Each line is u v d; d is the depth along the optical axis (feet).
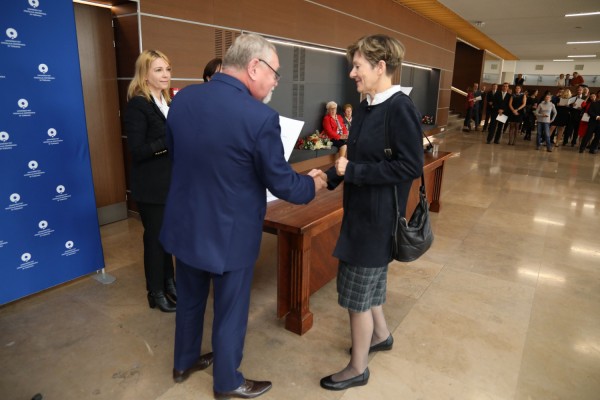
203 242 4.79
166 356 6.82
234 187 4.69
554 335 7.70
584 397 6.08
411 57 32.19
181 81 13.76
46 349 6.93
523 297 9.15
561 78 60.70
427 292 9.27
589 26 38.14
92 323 7.73
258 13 16.66
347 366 6.22
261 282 9.66
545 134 30.83
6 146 7.39
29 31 7.36
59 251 8.54
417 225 5.49
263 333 7.57
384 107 5.01
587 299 9.12
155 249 7.84
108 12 12.53
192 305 5.79
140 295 8.82
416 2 28.53
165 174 7.45
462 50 55.72
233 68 4.77
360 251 5.37
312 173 5.59
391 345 7.10
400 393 6.08
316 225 6.81
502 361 6.89
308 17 19.81
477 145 33.73
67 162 8.35
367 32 25.29
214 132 4.51
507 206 16.35
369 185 5.21
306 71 21.58
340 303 5.86
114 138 13.32
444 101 41.83
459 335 7.63
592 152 30.22
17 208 7.74
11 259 7.82
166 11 12.86
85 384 6.12
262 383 6.05
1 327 7.54
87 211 8.91
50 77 7.79
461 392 6.14
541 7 29.76
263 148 4.51
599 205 16.75
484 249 11.93
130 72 12.76
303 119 22.16
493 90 42.55
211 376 6.37
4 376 6.25
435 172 15.01
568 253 11.77
